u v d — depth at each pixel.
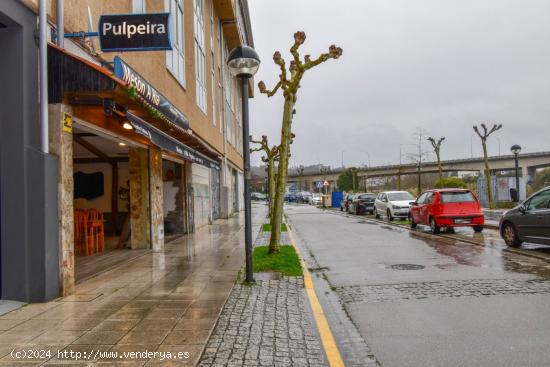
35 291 6.24
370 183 85.12
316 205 56.00
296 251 11.52
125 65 6.89
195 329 5.09
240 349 4.55
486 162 30.11
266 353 4.44
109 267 9.24
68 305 6.16
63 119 6.47
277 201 11.02
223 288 7.28
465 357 4.41
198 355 4.30
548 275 8.20
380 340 4.97
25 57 6.13
